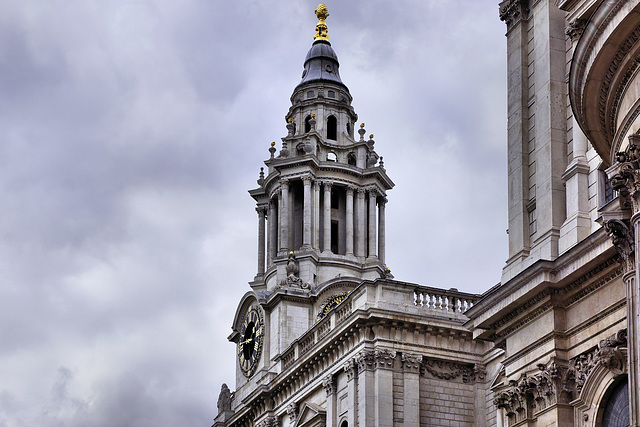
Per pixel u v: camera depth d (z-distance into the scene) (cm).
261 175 10094
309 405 7775
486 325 4669
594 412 4109
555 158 4581
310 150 9612
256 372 8931
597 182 4403
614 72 3669
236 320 9425
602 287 4134
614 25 3534
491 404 7188
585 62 3719
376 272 9400
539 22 4847
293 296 8788
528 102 4847
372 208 9688
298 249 9544
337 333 7400
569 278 4219
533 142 4759
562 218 4516
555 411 4231
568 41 4731
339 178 9656
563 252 4369
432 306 7425
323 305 8756
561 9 4700
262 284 9638
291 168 9612
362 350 7181
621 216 3666
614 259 4031
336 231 9775
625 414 4012
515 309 4488
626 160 3559
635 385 3497
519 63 4912
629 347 3556
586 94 3778
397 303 7331
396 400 7106
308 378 7900
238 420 8838
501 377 6781
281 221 9519
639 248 3478
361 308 7306
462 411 7256
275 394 8362
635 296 3575
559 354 4278
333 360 7581
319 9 10625
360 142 9888
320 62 10319
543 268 4266
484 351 7381
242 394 9094
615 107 3747
